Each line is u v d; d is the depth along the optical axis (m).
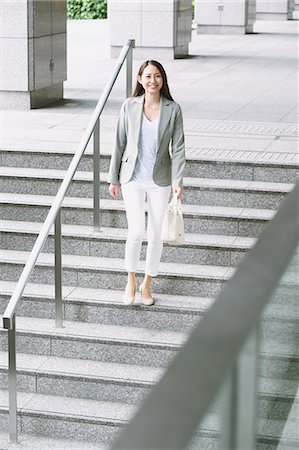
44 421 7.29
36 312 8.21
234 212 8.77
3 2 12.77
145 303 7.91
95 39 23.58
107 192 9.30
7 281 8.63
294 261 3.11
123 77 16.31
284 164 9.09
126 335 7.80
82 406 7.38
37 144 10.07
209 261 8.44
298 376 3.51
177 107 7.54
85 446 7.19
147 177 7.65
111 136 10.72
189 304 7.96
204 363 1.65
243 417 1.85
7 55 12.85
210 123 11.59
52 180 9.38
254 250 2.25
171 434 1.52
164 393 1.58
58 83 13.65
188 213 8.72
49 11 13.18
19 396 7.53
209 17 25.19
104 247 8.70
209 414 1.66
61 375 7.50
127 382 7.40
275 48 21.78
